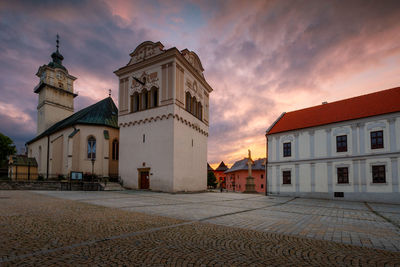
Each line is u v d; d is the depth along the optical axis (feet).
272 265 15.93
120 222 28.30
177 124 94.27
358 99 96.07
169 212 38.01
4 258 15.75
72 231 23.31
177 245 19.80
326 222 33.40
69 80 172.04
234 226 28.25
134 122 102.99
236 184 247.29
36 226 24.93
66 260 15.70
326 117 95.91
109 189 92.58
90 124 111.04
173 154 90.22
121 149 105.60
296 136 99.35
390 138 78.69
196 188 107.65
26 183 83.35
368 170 81.66
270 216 37.55
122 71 108.88
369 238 23.90
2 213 32.12
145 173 97.45
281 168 102.01
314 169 93.35
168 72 95.40
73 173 92.38
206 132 121.90
